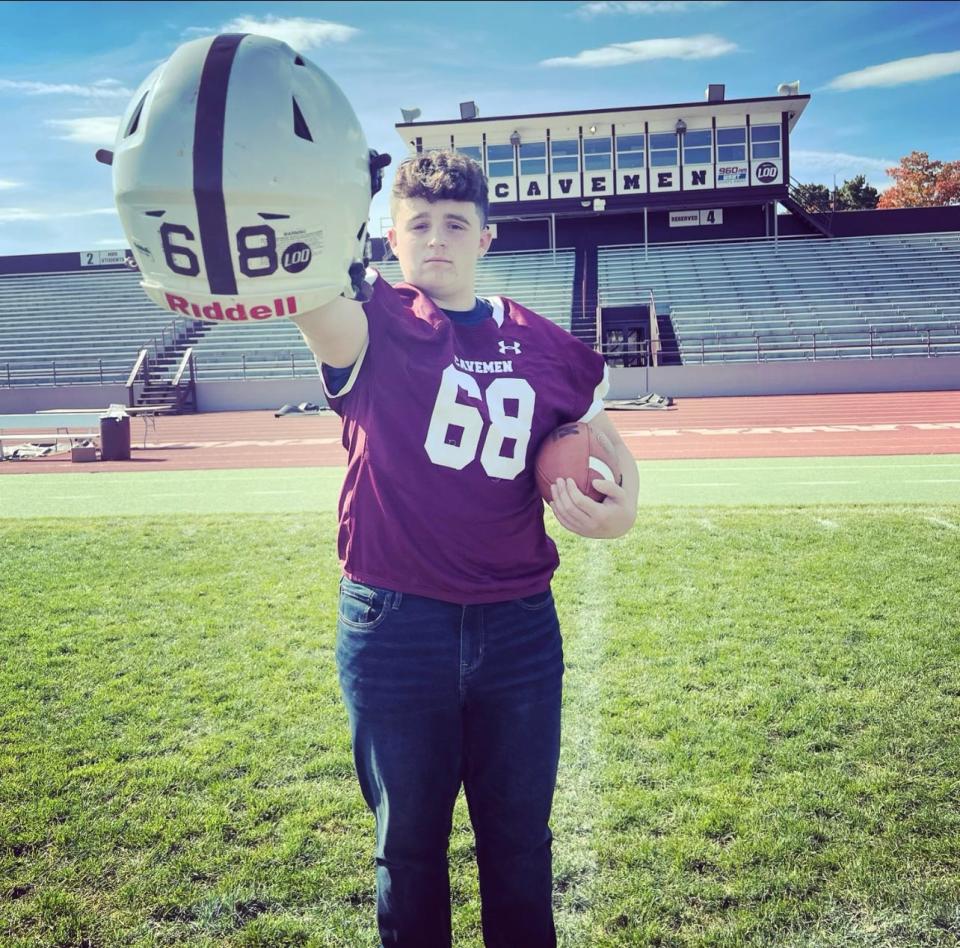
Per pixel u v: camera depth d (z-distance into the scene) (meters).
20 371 28.70
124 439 15.09
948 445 13.83
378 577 1.82
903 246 31.66
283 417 23.66
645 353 26.67
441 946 1.90
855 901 2.67
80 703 4.28
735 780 3.38
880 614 5.30
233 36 1.47
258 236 1.40
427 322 1.81
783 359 26.58
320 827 3.14
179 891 2.78
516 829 1.91
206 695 4.36
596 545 7.32
